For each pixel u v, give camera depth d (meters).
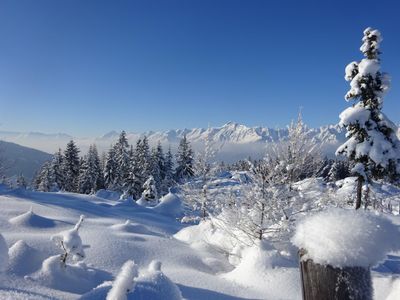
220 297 7.10
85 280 6.97
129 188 50.38
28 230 9.98
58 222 10.97
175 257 9.84
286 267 8.67
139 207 19.98
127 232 11.62
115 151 56.12
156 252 9.80
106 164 55.78
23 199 14.70
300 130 10.70
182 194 19.12
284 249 9.88
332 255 0.99
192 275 8.30
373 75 18.89
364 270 1.02
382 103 19.17
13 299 4.24
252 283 8.11
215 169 18.61
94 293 2.91
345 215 1.06
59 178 56.56
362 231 0.99
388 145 18.39
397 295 1.84
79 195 20.66
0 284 5.90
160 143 54.84
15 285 6.01
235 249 10.66
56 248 8.19
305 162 10.92
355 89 19.25
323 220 1.07
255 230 10.15
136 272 1.61
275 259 8.83
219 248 11.40
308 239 1.06
